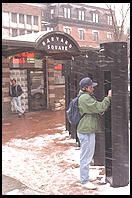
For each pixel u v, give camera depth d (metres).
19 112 13.43
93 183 5.12
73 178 5.43
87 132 4.88
